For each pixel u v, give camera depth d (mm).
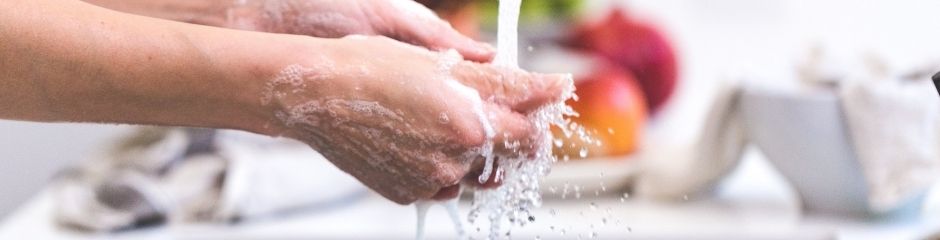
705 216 1429
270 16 1120
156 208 1466
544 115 1001
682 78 1876
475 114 974
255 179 1475
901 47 1726
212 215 1470
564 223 1409
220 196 1478
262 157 1537
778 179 1553
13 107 961
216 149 1554
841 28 1820
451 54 1007
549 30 1665
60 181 1728
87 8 965
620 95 1531
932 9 1741
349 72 968
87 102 965
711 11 1896
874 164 1305
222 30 977
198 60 958
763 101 1375
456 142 979
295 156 1557
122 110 971
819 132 1330
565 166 1479
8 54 938
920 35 1746
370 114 974
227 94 967
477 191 1045
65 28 950
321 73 966
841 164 1332
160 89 961
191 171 1518
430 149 986
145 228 1477
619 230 1384
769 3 1867
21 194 2025
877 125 1295
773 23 1873
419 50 998
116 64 953
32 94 955
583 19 1748
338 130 987
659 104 1796
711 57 1903
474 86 984
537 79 988
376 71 970
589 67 1558
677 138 1745
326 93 970
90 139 2041
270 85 967
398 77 969
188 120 984
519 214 1053
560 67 1547
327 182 1513
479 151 987
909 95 1291
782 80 1405
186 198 1482
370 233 1416
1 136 1996
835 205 1379
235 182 1466
